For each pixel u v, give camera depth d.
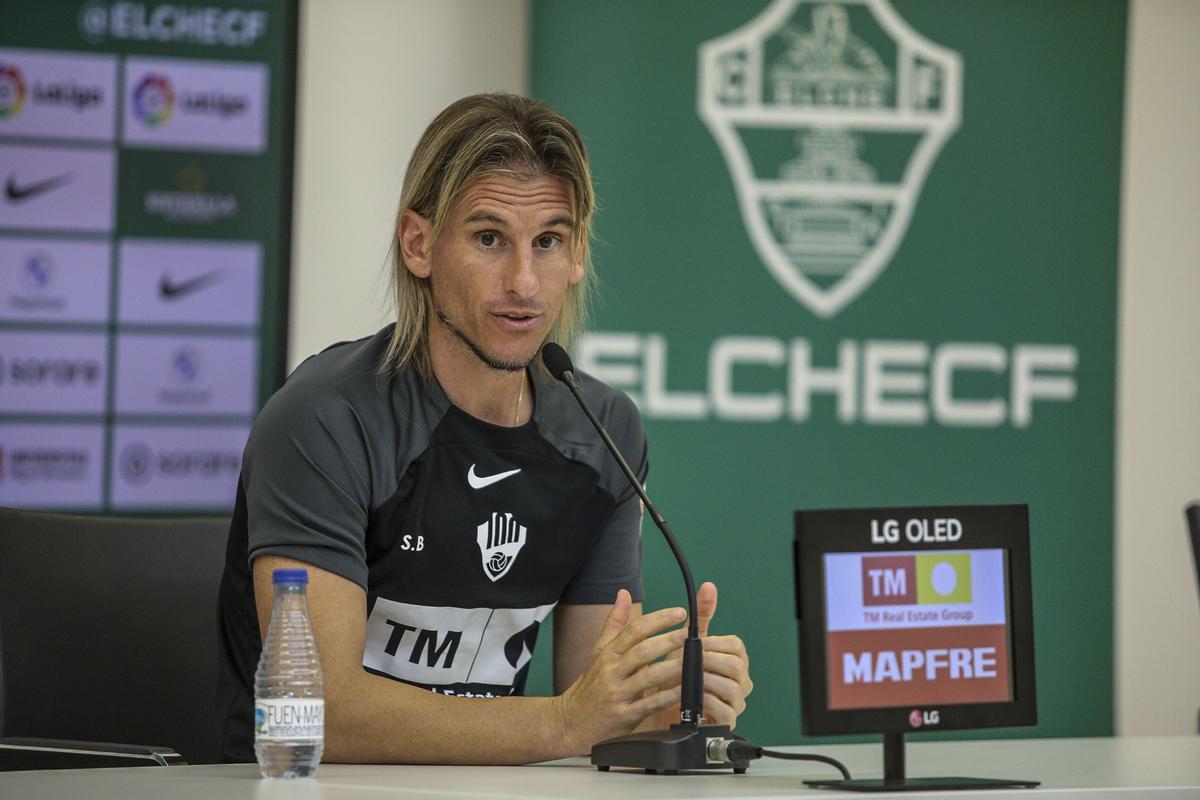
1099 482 8.02
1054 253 7.98
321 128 7.87
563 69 7.67
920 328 7.92
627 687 3.28
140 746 3.70
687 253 7.75
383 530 3.70
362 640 3.53
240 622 3.85
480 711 3.35
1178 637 8.37
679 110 7.74
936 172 7.92
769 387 7.82
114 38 7.45
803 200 7.84
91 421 7.47
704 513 7.76
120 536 4.33
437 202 3.65
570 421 3.99
